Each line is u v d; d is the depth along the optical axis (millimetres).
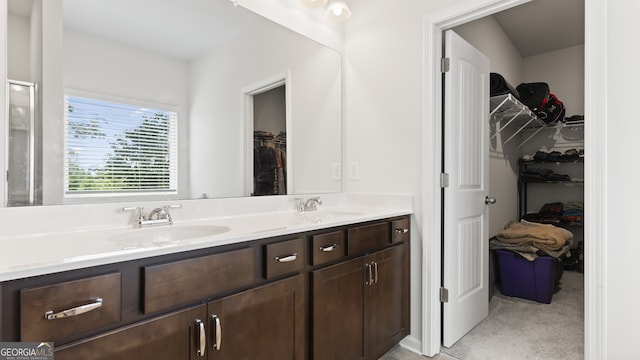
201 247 1008
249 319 1134
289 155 2041
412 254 2016
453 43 2021
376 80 2211
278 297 1232
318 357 1381
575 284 3201
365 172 2273
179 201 1538
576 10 3162
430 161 1939
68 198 1237
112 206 1321
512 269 2848
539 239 2754
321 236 1411
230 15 1763
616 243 1396
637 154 1351
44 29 1201
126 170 1391
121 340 840
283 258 1251
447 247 1999
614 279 1399
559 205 3895
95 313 802
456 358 1881
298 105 2088
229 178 1742
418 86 1997
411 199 2008
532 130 4129
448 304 1992
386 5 2168
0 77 1104
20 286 713
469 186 2229
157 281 908
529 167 4199
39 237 1115
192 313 983
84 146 1283
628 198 1370
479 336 2146
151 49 1488
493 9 1766
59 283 756
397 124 2098
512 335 2150
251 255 1151
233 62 1772
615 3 1399
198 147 1626
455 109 2057
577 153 3715
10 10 1129
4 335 697
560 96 4125
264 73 1921
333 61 2316
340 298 1490
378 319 1725
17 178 1129
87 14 1312
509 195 3723
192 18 1626
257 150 1876
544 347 1987
